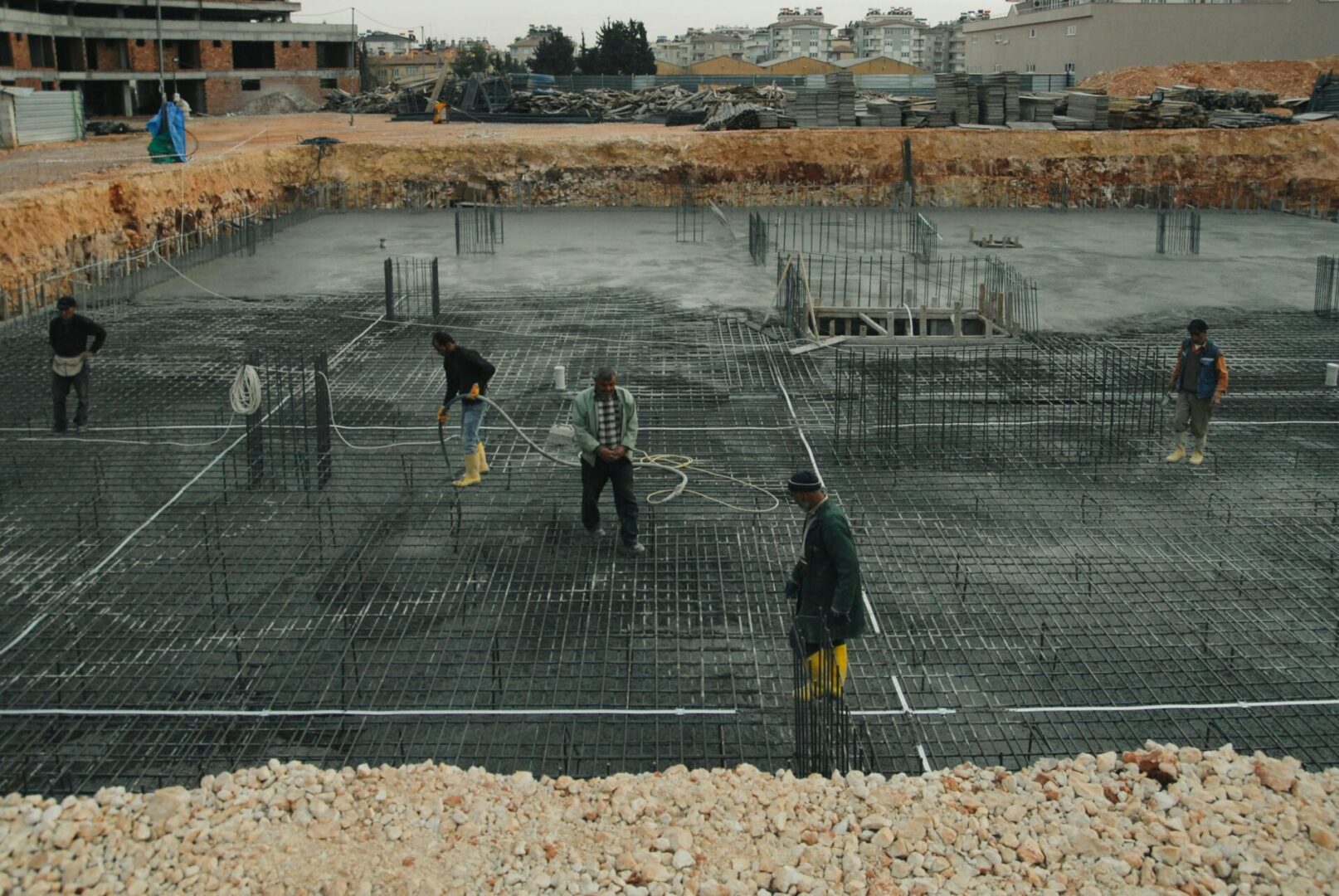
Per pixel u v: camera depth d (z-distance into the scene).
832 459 10.73
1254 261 21.45
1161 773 5.57
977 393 12.98
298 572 8.29
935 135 31.45
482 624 7.55
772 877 4.95
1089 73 51.81
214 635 7.37
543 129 37.25
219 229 22.36
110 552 8.62
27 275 16.73
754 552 8.65
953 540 8.88
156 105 52.03
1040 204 30.98
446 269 20.48
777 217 28.34
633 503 8.60
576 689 6.77
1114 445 11.13
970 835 5.22
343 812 5.39
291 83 55.31
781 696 6.68
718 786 5.57
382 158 30.34
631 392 12.98
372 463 10.58
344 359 14.15
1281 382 13.30
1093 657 7.14
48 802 5.39
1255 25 50.38
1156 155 31.11
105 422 11.59
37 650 7.19
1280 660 7.11
